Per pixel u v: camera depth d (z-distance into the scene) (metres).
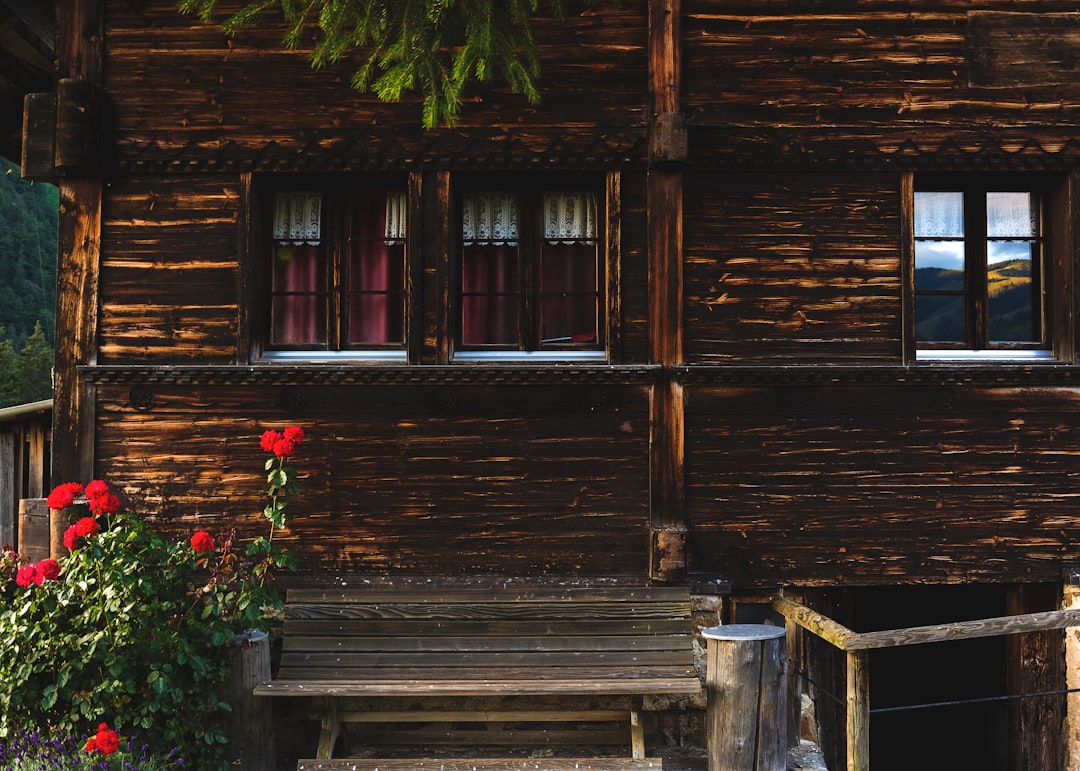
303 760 4.70
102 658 4.34
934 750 6.95
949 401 5.62
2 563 4.69
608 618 5.31
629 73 5.62
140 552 4.63
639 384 5.57
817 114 5.66
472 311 5.79
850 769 4.35
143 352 5.56
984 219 5.86
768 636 4.73
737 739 4.66
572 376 5.49
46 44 6.43
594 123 5.60
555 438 5.55
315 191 5.82
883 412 5.61
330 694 4.74
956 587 6.89
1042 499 5.63
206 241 5.58
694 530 5.54
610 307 5.58
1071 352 5.66
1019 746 5.77
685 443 5.55
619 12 5.63
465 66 4.20
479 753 5.30
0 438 8.24
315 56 4.44
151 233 5.59
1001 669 6.32
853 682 4.35
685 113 5.63
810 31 5.68
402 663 5.11
